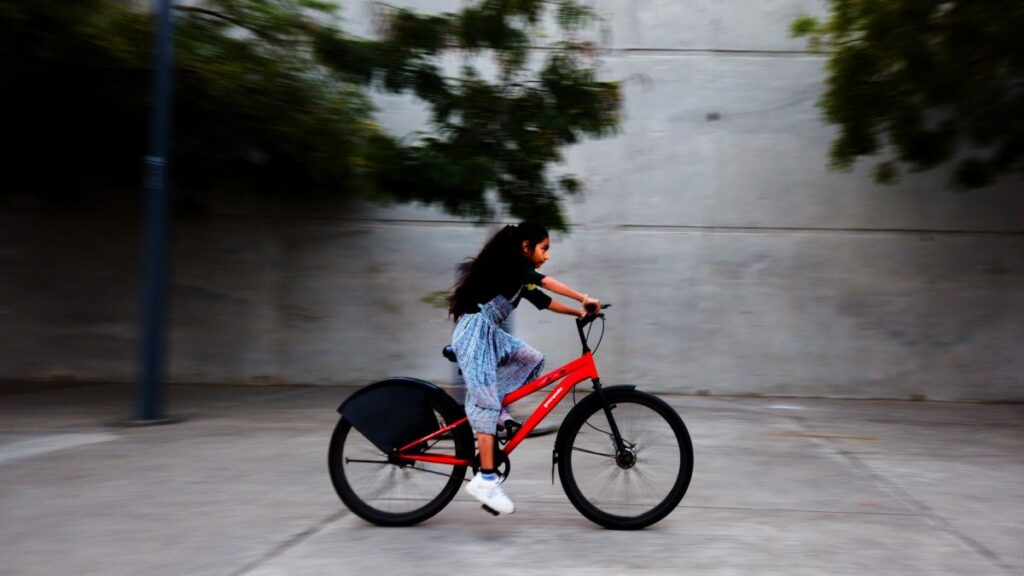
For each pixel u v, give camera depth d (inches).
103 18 322.3
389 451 179.2
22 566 153.1
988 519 189.8
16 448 258.7
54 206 438.3
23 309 441.7
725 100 408.2
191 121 346.3
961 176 355.6
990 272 399.5
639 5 409.7
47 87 336.5
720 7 407.8
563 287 177.9
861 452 268.2
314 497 203.5
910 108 342.6
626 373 411.5
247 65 340.2
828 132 403.9
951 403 397.1
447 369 423.8
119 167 406.6
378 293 427.5
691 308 409.7
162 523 180.5
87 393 394.3
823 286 406.0
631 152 410.6
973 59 320.5
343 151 337.1
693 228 409.4
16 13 298.0
